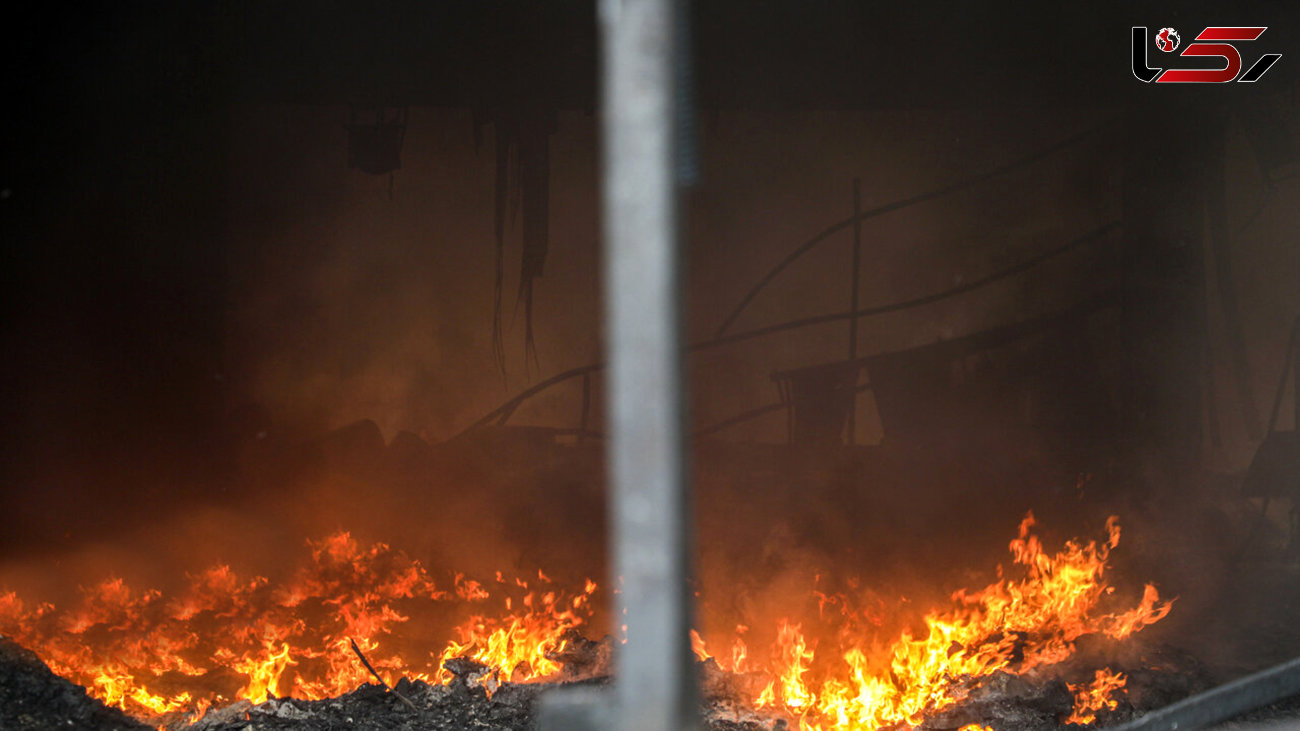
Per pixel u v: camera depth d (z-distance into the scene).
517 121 11.46
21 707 4.28
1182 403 12.38
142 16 10.93
